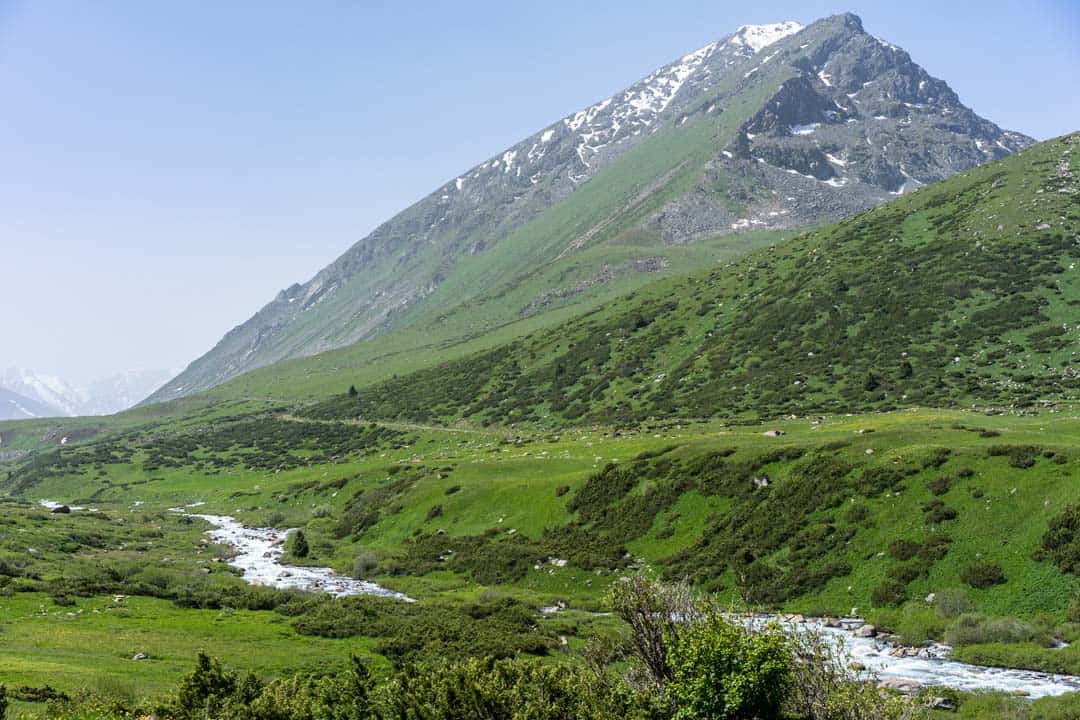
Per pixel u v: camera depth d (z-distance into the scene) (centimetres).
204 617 5628
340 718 2905
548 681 2773
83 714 2883
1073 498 5456
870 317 14625
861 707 2289
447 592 7312
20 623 4862
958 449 6594
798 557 6181
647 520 7838
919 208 19300
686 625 2620
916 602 5316
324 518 11619
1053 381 10712
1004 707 3478
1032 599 4931
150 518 12962
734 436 9750
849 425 9594
